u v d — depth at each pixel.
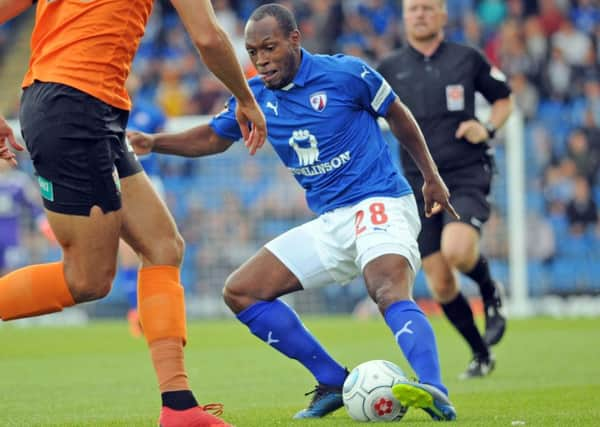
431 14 30.23
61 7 15.59
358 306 63.44
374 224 18.98
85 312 63.31
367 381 18.08
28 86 15.67
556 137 71.81
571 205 66.62
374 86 19.53
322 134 19.58
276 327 19.61
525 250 65.69
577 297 65.44
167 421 16.14
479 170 30.02
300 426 17.98
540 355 35.50
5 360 36.28
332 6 77.19
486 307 30.53
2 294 16.58
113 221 15.92
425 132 30.05
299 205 64.75
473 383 26.88
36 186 58.00
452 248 28.41
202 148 20.86
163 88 74.50
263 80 19.59
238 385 27.19
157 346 16.45
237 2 80.31
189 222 65.19
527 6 78.69
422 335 17.89
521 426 17.23
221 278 64.75
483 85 30.70
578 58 76.56
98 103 15.40
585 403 21.62
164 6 78.56
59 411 21.73
